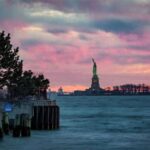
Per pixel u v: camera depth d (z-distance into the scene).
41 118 95.94
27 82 96.38
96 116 186.62
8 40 91.19
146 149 73.25
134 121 151.12
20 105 92.38
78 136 92.19
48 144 75.62
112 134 99.56
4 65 90.56
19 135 80.69
